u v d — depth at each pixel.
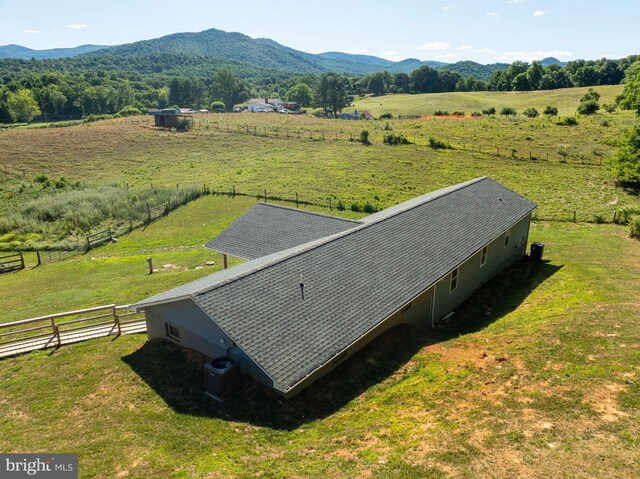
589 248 24.50
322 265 14.12
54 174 50.41
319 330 11.53
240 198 38.38
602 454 7.76
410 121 75.50
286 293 12.53
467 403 10.04
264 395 11.13
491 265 20.83
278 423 10.18
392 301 13.39
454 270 17.20
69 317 18.67
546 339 12.47
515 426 8.84
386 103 130.50
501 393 10.16
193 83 166.50
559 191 37.28
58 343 15.11
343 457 8.71
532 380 10.45
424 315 16.00
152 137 65.38
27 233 34.56
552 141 53.50
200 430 10.08
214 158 54.97
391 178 43.09
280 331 11.20
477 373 11.33
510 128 61.56
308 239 18.11
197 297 11.49
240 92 166.25
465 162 47.72
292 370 10.15
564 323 13.48
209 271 23.81
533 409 9.30
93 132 68.38
